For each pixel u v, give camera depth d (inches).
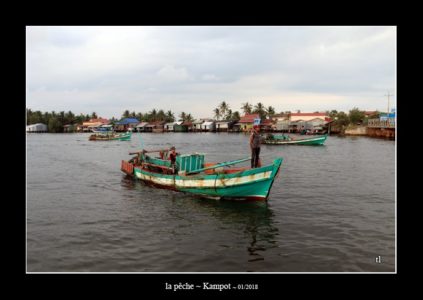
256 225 553.9
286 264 418.0
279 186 859.4
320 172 1094.4
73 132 5743.1
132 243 482.9
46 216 610.9
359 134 3535.9
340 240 486.6
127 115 6904.5
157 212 633.0
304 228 537.6
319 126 3774.6
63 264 422.9
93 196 772.6
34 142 2967.5
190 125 5393.7
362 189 820.0
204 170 781.3
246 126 4616.1
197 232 523.8
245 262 423.2
